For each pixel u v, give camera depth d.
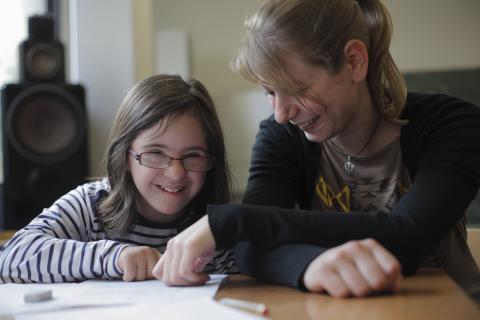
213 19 4.04
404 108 1.05
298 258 0.74
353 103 0.97
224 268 1.08
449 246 1.06
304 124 0.93
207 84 4.04
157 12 4.07
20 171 2.45
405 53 3.74
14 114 2.43
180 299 0.70
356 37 0.94
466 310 0.61
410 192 0.87
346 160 1.10
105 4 2.83
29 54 2.53
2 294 0.78
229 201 1.19
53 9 3.01
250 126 3.64
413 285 0.74
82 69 2.83
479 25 3.69
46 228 1.04
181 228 1.17
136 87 1.13
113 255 0.89
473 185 0.89
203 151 1.09
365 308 0.63
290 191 1.09
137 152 1.08
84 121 2.51
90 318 0.62
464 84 3.55
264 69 0.87
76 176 2.49
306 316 0.60
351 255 0.70
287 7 0.88
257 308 0.63
